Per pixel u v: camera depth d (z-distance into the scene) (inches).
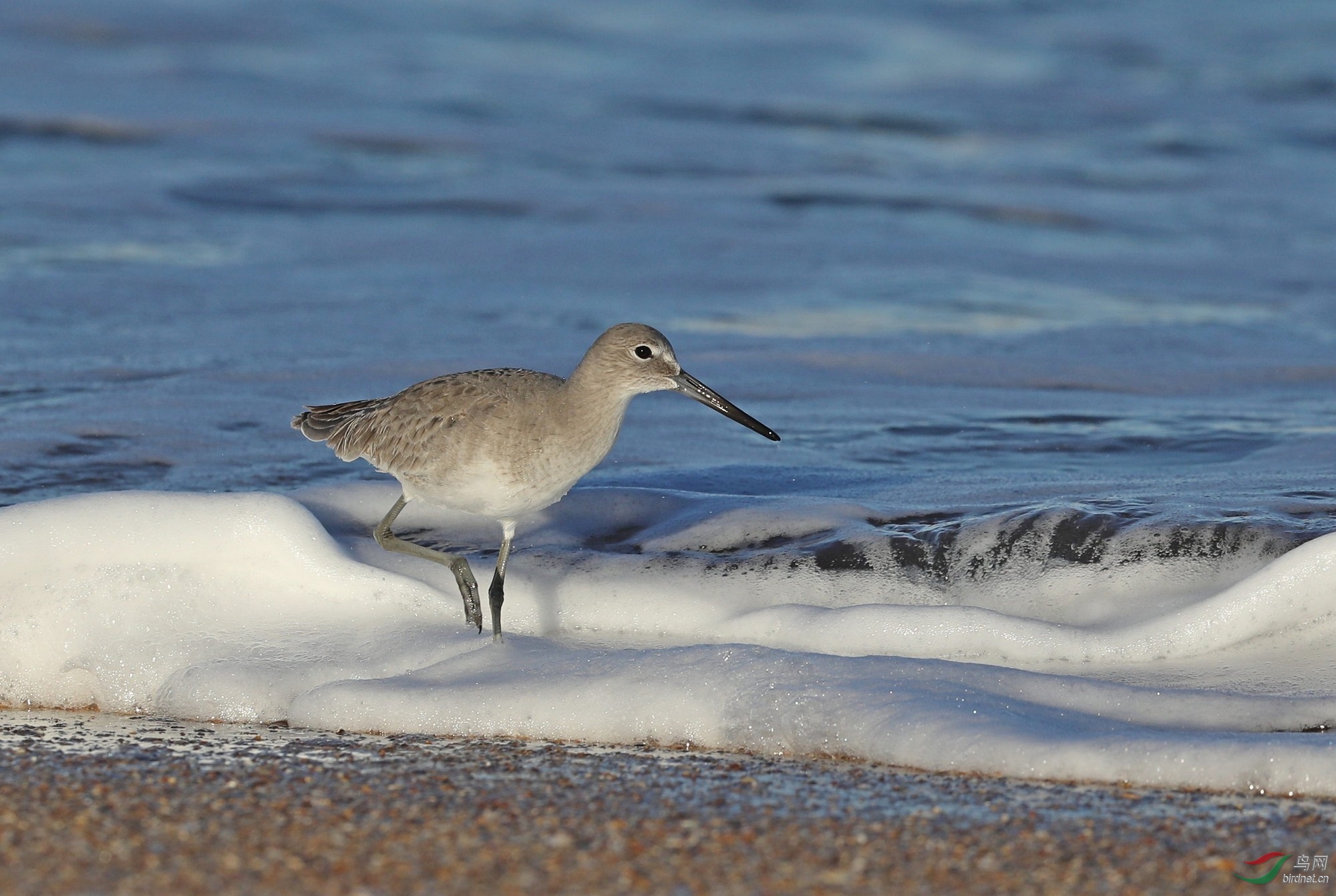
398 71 1562.5
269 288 834.2
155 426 571.2
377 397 625.6
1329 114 1471.5
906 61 1691.7
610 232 1012.5
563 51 1695.4
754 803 305.0
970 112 1464.1
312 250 935.0
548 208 1080.2
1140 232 1058.1
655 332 417.1
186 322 748.0
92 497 418.9
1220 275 930.7
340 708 367.9
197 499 421.4
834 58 1700.3
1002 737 328.2
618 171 1205.7
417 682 376.8
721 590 426.3
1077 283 906.7
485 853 277.3
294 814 295.6
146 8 1736.0
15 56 1482.5
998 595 417.1
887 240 1012.5
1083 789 313.9
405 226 1013.8
